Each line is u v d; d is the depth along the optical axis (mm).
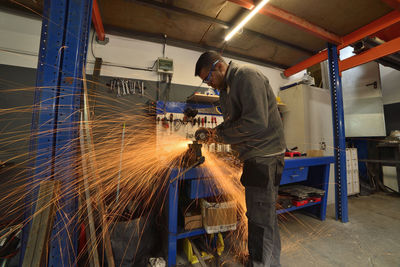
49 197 855
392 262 1389
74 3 1047
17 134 1858
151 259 1374
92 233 1052
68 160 1018
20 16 1939
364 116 3434
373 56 2180
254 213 1132
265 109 1039
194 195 1421
